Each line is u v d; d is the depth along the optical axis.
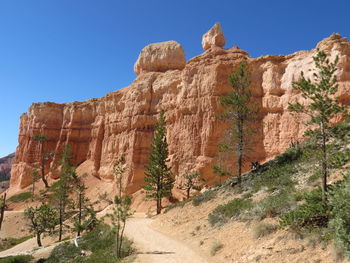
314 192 14.33
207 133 48.09
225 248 15.98
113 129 66.94
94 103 81.56
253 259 12.93
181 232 23.66
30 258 30.72
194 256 16.67
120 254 20.30
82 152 79.75
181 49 64.81
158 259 17.34
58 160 79.38
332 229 11.41
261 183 24.62
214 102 49.06
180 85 56.22
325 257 10.57
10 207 66.88
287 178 22.50
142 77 64.94
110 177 62.09
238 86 31.78
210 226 21.39
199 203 28.52
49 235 45.22
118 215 21.12
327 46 40.56
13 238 51.59
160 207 40.53
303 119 40.66
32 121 86.50
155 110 59.03
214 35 61.62
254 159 43.84
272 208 16.95
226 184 29.75
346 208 10.31
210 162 46.53
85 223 39.62
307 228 12.73
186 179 47.28
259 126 45.25
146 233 26.38
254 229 15.52
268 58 48.81
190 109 51.66
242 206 20.72
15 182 82.00
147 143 57.41
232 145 33.19
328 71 14.12
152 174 42.56
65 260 26.20
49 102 87.12
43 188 73.06
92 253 24.38
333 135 14.23
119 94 69.81
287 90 44.16
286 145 41.41
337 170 19.23
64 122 84.38
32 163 81.44
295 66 44.62
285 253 12.14
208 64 52.56
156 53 66.38
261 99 46.81
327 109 14.20
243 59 50.75
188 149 49.53
